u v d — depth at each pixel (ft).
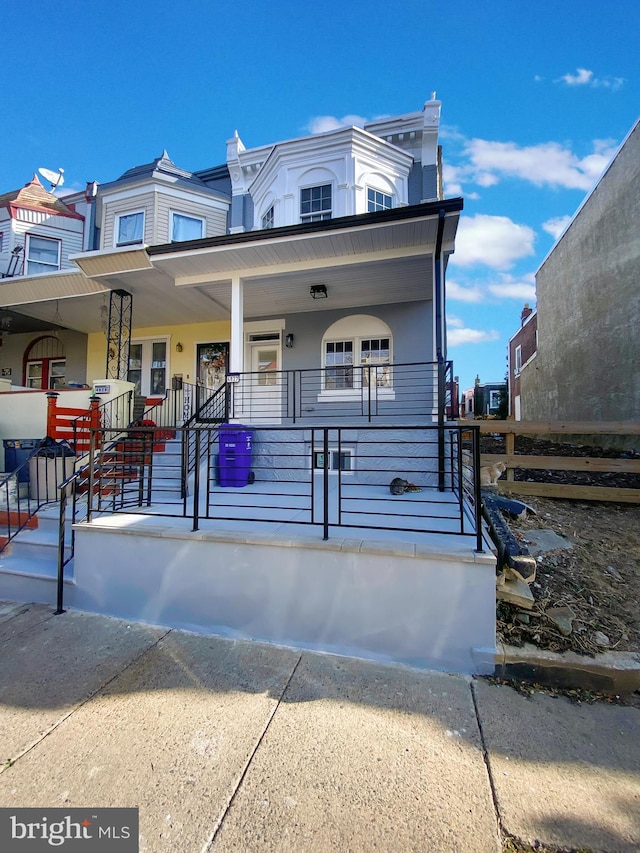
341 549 10.27
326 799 6.03
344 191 28.14
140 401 28.86
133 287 26.86
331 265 22.26
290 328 31.07
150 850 5.26
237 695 8.56
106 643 10.68
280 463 22.94
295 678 9.16
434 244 20.81
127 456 20.26
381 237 20.20
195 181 34.86
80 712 8.02
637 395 26.20
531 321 52.80
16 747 7.09
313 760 6.80
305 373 30.48
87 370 37.42
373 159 29.14
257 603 10.91
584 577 12.28
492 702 8.42
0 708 8.17
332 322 30.30
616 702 8.49
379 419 28.27
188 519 13.64
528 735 7.45
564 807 5.90
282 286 25.85
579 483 19.95
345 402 29.43
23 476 20.31
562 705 8.36
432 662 9.64
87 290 28.53
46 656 10.07
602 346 30.50
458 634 9.53
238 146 34.06
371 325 29.45
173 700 8.40
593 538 14.79
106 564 12.32
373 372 29.09
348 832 5.50
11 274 33.68
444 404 20.10
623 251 27.73
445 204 18.21
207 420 26.81
